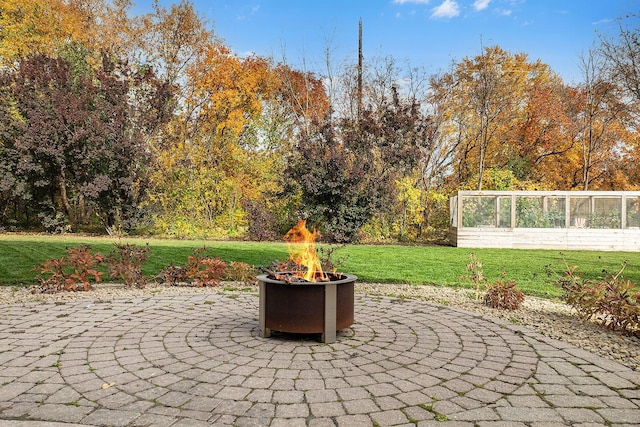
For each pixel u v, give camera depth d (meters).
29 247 12.69
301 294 4.64
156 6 24.91
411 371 3.79
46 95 19.41
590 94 24.70
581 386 3.48
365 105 23.36
